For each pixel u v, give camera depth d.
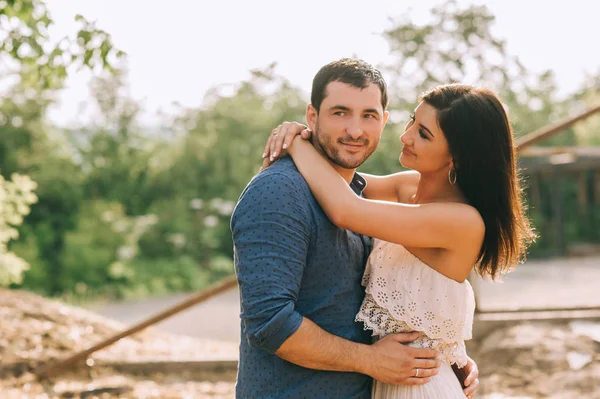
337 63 2.29
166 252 16.02
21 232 14.87
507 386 5.17
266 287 2.09
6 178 15.87
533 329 5.84
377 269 2.35
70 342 5.42
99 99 18.25
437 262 2.32
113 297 13.77
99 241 15.09
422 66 18.58
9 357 5.00
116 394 4.70
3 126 16.30
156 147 18.09
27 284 13.87
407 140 2.39
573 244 19.00
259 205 2.14
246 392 2.29
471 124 2.30
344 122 2.24
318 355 2.14
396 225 2.20
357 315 2.33
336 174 2.26
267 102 18.62
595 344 5.54
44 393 4.61
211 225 16.48
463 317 2.35
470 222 2.28
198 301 4.95
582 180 19.89
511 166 2.38
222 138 17.81
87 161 17.42
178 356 5.48
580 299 10.38
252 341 2.13
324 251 2.22
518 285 12.38
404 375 2.28
